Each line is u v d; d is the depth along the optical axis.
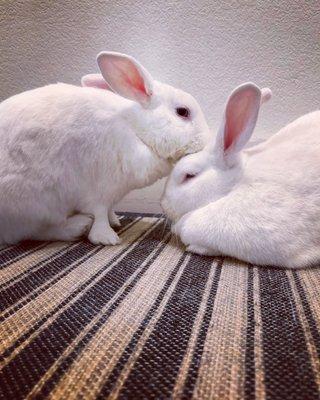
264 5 0.54
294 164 0.42
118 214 0.64
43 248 0.46
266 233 0.38
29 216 0.46
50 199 0.47
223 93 0.59
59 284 0.34
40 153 0.45
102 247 0.46
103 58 0.44
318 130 0.44
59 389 0.20
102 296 0.32
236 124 0.42
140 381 0.21
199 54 0.58
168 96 0.46
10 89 0.65
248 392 0.19
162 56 0.59
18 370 0.22
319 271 0.37
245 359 0.22
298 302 0.30
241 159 0.44
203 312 0.29
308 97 0.56
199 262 0.41
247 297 0.31
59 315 0.28
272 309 0.29
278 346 0.24
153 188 0.64
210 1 0.56
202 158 0.45
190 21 0.57
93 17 0.60
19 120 0.46
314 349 0.23
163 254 0.43
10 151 0.45
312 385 0.20
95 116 0.47
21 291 0.33
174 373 0.21
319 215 0.39
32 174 0.45
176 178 0.46
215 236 0.41
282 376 0.21
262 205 0.40
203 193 0.44
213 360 0.22
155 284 0.34
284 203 0.40
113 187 0.49
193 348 0.24
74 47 0.62
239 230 0.40
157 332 0.26
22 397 0.19
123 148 0.47
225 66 0.58
